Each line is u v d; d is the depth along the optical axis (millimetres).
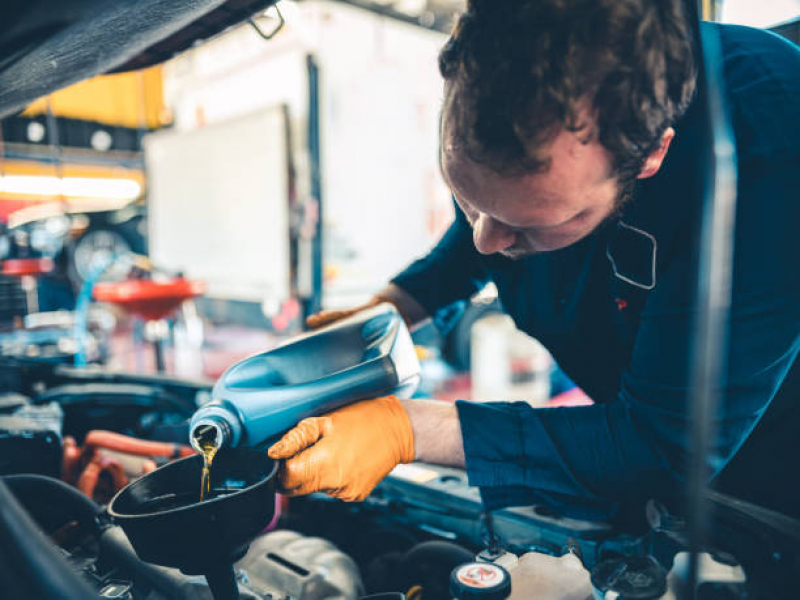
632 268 723
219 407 666
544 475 661
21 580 304
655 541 654
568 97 428
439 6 4262
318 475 616
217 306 4387
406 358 792
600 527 789
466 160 493
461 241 1065
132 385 1446
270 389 693
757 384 613
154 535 502
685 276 602
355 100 4035
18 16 374
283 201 3287
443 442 693
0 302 3699
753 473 873
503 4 450
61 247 4062
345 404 721
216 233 3963
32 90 644
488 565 636
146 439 1297
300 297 3182
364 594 824
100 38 543
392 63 4203
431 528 944
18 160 4012
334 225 3965
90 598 321
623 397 683
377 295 1082
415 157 4402
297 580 765
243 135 3508
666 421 608
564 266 862
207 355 4789
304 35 3848
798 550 593
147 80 5184
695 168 611
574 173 472
